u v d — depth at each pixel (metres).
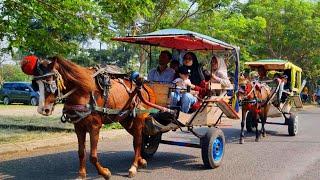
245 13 37.78
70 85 7.16
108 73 7.88
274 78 15.42
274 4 38.00
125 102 8.15
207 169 9.39
